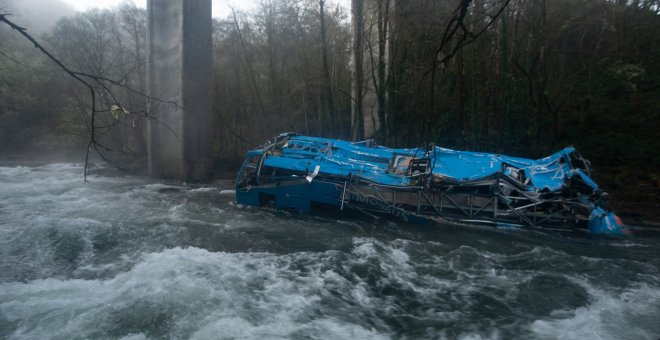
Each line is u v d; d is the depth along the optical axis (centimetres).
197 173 2283
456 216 1221
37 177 2389
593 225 1148
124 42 3173
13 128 3503
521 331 696
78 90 3225
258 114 2756
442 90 1966
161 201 1695
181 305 750
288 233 1227
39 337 654
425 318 742
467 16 1638
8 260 1009
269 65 2589
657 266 970
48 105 3584
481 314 757
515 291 846
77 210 1518
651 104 1762
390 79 2016
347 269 954
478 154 1343
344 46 2355
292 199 1404
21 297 797
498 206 1200
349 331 691
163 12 2198
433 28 1747
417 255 1041
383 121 2055
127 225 1295
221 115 2877
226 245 1123
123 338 649
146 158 2934
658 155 1645
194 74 2195
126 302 764
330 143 1461
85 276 921
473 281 895
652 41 1878
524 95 1806
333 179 1336
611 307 777
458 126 1934
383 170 1327
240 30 2644
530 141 1819
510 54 1788
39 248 1093
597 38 1919
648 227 1285
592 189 1154
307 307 768
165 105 2245
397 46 1947
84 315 717
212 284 845
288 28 2461
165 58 2230
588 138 1797
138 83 2992
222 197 1783
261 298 794
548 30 1775
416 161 1300
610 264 976
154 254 1037
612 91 1842
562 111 1877
